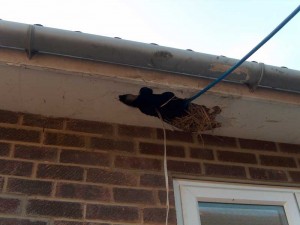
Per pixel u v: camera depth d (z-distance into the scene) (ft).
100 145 7.41
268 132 8.32
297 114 7.63
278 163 8.44
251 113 7.52
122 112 7.42
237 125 7.95
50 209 6.43
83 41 5.92
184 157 7.82
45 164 6.89
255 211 7.72
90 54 6.06
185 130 8.04
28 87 6.66
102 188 6.90
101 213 6.61
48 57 6.11
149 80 6.47
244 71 6.60
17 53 6.02
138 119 7.68
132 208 6.82
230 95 6.88
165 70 6.48
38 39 5.78
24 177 6.64
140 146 7.66
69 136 7.34
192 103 7.16
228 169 7.96
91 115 7.50
